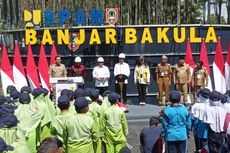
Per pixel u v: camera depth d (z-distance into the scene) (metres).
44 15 25.36
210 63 24.88
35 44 24.61
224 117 12.23
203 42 22.38
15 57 21.72
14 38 26.12
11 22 34.16
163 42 24.27
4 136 8.11
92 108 11.83
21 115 11.17
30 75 22.16
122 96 22.31
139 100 22.94
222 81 22.38
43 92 12.51
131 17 47.22
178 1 36.31
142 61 22.62
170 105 11.48
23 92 12.21
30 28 24.70
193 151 14.92
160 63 23.16
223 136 12.29
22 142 8.25
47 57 24.56
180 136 11.34
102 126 12.04
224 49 24.98
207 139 12.55
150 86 24.12
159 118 11.61
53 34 24.33
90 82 24.38
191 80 21.88
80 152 9.53
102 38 24.23
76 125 9.48
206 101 12.48
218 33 24.75
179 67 21.80
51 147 6.14
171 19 47.78
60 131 9.66
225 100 12.36
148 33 23.89
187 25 24.06
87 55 24.31
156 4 45.31
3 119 8.23
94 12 24.80
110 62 24.30
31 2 45.97
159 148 10.80
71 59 24.30
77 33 24.17
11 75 21.69
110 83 24.22
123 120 12.05
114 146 12.10
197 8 47.59
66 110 9.90
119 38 24.08
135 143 16.52
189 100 21.83
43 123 12.16
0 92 22.81
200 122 12.70
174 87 23.19
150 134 10.85
